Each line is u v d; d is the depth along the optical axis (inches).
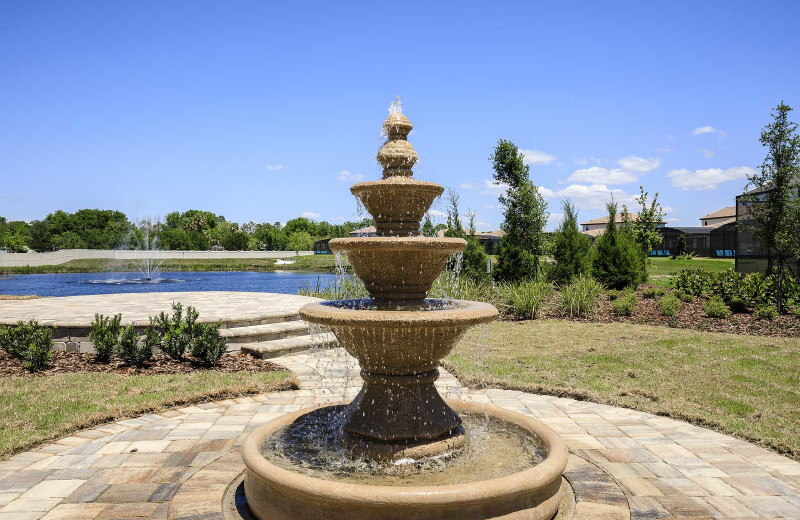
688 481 169.0
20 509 147.9
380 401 171.2
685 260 1502.2
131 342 322.0
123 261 2369.6
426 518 125.6
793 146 472.4
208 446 197.8
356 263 175.6
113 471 174.2
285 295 622.8
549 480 136.7
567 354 373.7
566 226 690.8
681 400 259.4
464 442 174.2
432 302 191.8
